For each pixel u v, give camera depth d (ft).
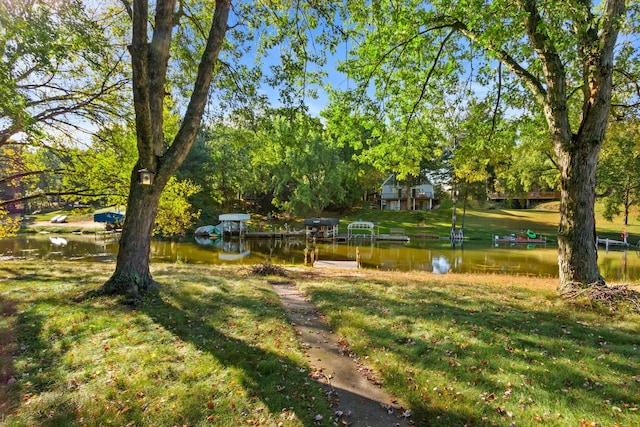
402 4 28.25
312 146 128.98
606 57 23.11
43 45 18.24
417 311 22.54
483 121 36.60
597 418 11.26
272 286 34.19
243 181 146.41
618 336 17.93
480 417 11.51
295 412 11.48
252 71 35.04
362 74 33.55
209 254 80.48
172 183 63.05
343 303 25.59
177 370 13.58
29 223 140.67
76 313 19.03
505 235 118.21
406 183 165.89
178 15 28.32
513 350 16.31
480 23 23.98
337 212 167.02
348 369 15.44
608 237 109.81
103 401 11.32
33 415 10.42
